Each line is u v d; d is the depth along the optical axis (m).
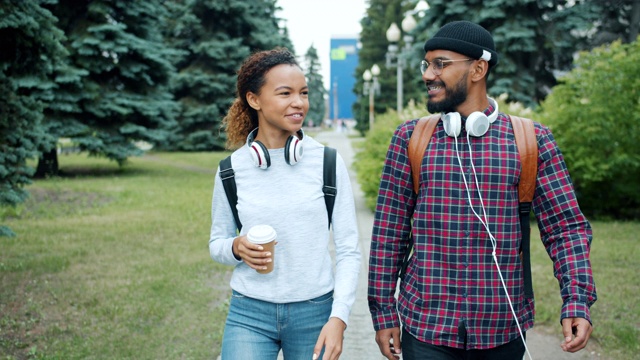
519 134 2.05
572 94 9.60
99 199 11.62
